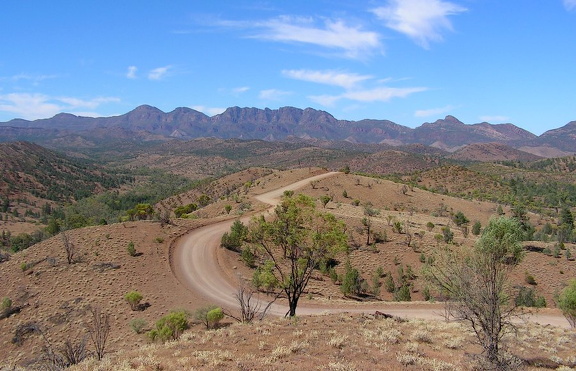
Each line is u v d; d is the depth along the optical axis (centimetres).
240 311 4006
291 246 2817
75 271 4719
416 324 2472
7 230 13225
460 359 1717
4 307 4069
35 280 4566
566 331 2564
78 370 1591
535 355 1945
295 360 1571
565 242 7519
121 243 5447
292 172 14112
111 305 4131
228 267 5250
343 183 11969
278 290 4622
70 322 3841
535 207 12469
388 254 6134
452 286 1755
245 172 17688
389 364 1562
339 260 5950
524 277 5525
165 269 4988
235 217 7494
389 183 12494
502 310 1830
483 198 12988
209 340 1939
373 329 2206
